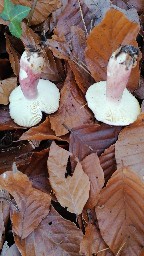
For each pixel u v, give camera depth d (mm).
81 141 383
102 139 386
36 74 352
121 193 354
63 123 385
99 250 348
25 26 411
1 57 430
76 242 348
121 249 351
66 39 422
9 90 395
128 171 344
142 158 371
